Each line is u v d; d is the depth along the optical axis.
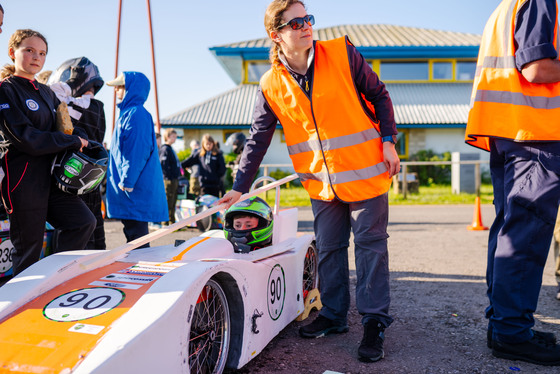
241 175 2.88
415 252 5.87
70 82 3.91
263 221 3.04
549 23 2.33
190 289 1.87
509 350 2.54
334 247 2.93
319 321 2.98
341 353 2.67
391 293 3.95
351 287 4.17
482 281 4.34
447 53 22.03
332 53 2.58
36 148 2.80
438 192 15.68
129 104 3.95
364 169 2.66
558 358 2.46
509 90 2.52
